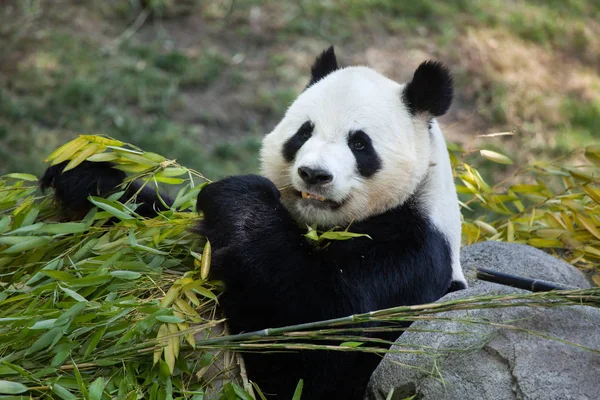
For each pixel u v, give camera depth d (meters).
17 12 23.84
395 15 27.53
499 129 23.61
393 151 8.35
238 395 6.66
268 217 7.71
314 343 7.46
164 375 6.55
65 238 7.88
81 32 23.84
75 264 7.45
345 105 8.41
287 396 7.74
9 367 6.26
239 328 7.54
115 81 22.17
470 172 10.67
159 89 22.38
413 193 8.42
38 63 22.16
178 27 25.16
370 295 7.68
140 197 9.16
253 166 20.42
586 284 9.20
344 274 7.65
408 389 6.81
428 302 8.09
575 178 10.38
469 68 25.61
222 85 23.16
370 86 8.66
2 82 21.33
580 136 23.75
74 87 21.38
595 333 6.71
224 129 21.75
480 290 7.16
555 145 23.14
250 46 24.91
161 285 7.41
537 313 6.81
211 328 7.55
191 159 20.05
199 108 22.19
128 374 6.52
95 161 8.44
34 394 6.38
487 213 18.48
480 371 6.54
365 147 8.30
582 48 28.56
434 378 6.67
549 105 24.77
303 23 26.03
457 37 26.89
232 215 7.69
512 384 6.40
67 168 8.04
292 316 7.46
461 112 24.00
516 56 26.81
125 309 6.64
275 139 8.86
